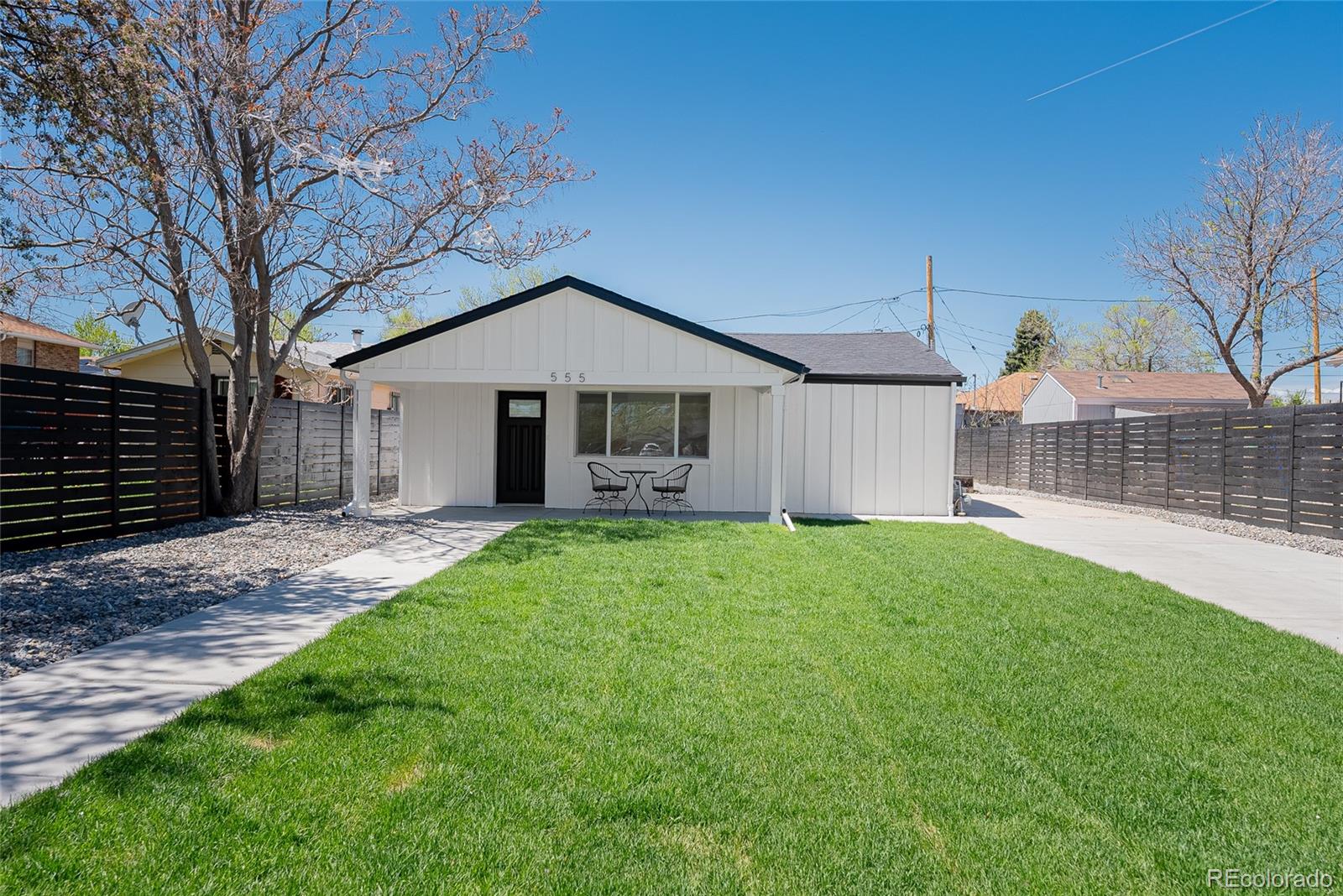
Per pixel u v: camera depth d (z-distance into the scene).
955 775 2.66
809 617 4.91
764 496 11.62
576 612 4.92
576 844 2.18
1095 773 2.70
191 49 8.78
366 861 2.07
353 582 5.96
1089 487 15.05
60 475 7.09
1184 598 5.66
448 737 2.89
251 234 9.09
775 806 2.43
